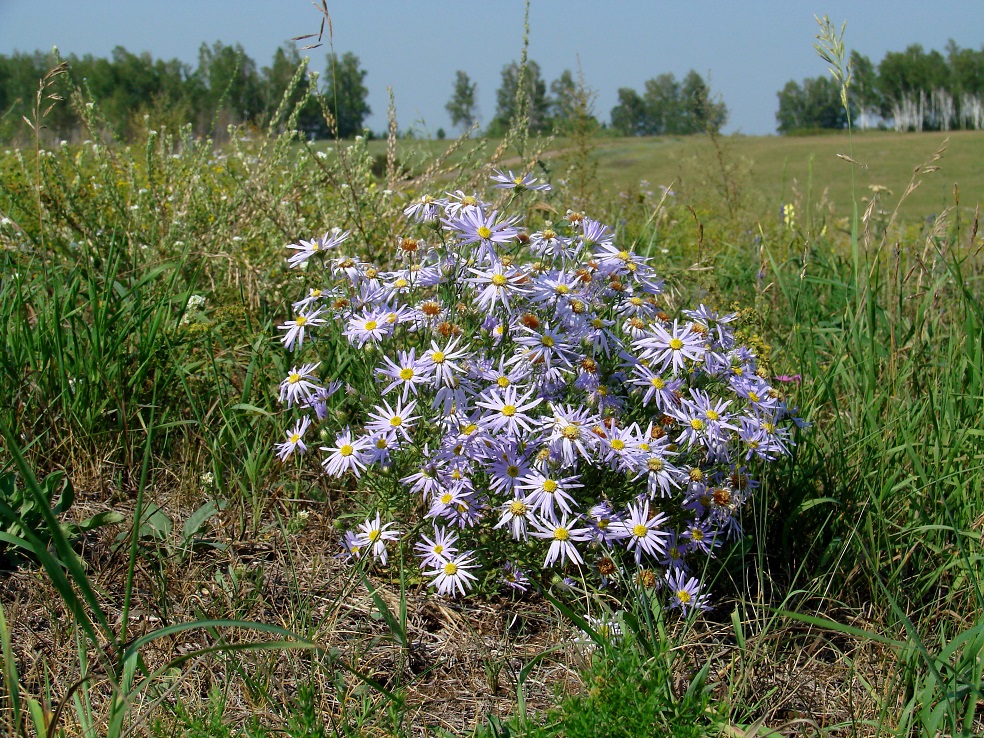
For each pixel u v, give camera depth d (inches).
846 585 27.6
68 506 27.3
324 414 27.4
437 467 25.6
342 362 30.9
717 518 26.1
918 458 28.1
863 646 25.1
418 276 27.3
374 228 38.0
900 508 29.9
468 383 25.5
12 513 19.6
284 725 21.3
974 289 39.3
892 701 23.1
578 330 26.0
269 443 31.0
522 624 25.9
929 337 35.3
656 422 26.6
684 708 20.7
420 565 26.4
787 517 29.3
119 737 19.5
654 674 21.3
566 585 25.0
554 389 26.2
